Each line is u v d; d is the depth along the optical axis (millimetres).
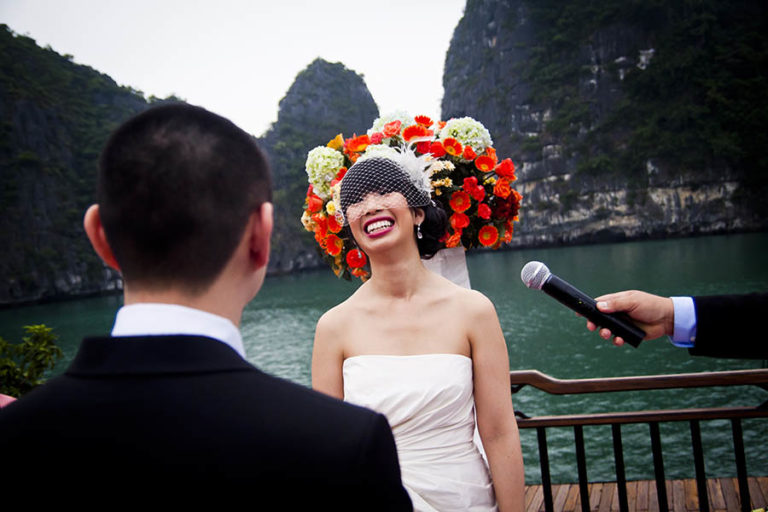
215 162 664
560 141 115250
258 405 619
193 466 571
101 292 109250
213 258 662
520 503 1612
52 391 633
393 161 1682
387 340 1659
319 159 2191
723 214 102438
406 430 1564
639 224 107250
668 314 1445
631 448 16844
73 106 121625
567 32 120312
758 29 115000
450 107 145375
